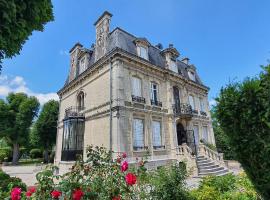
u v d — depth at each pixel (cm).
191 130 1844
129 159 1276
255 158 353
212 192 561
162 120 1625
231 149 407
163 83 1747
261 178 349
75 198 287
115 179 371
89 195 313
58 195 300
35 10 516
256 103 352
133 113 1418
